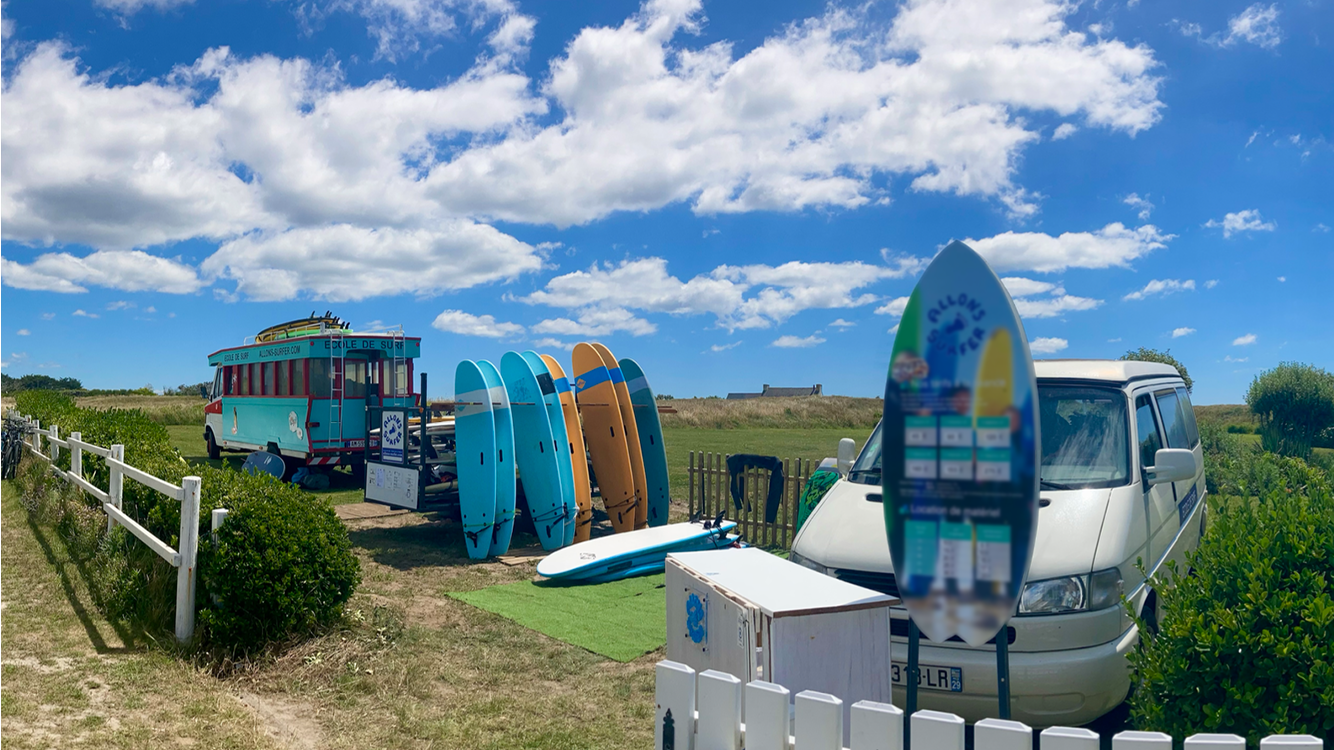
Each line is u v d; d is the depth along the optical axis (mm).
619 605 7492
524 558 9625
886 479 2529
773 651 3258
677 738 2816
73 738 4102
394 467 10812
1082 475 5164
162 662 5312
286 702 5066
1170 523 5574
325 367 14836
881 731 2342
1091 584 4297
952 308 2471
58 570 7605
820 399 45500
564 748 4434
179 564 5762
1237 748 2080
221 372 19438
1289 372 20062
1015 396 2377
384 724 4730
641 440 12000
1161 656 3236
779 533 11328
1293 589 3242
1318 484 4191
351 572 6191
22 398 19141
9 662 5145
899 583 2492
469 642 6336
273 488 6441
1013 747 2178
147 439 11289
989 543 2385
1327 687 2811
